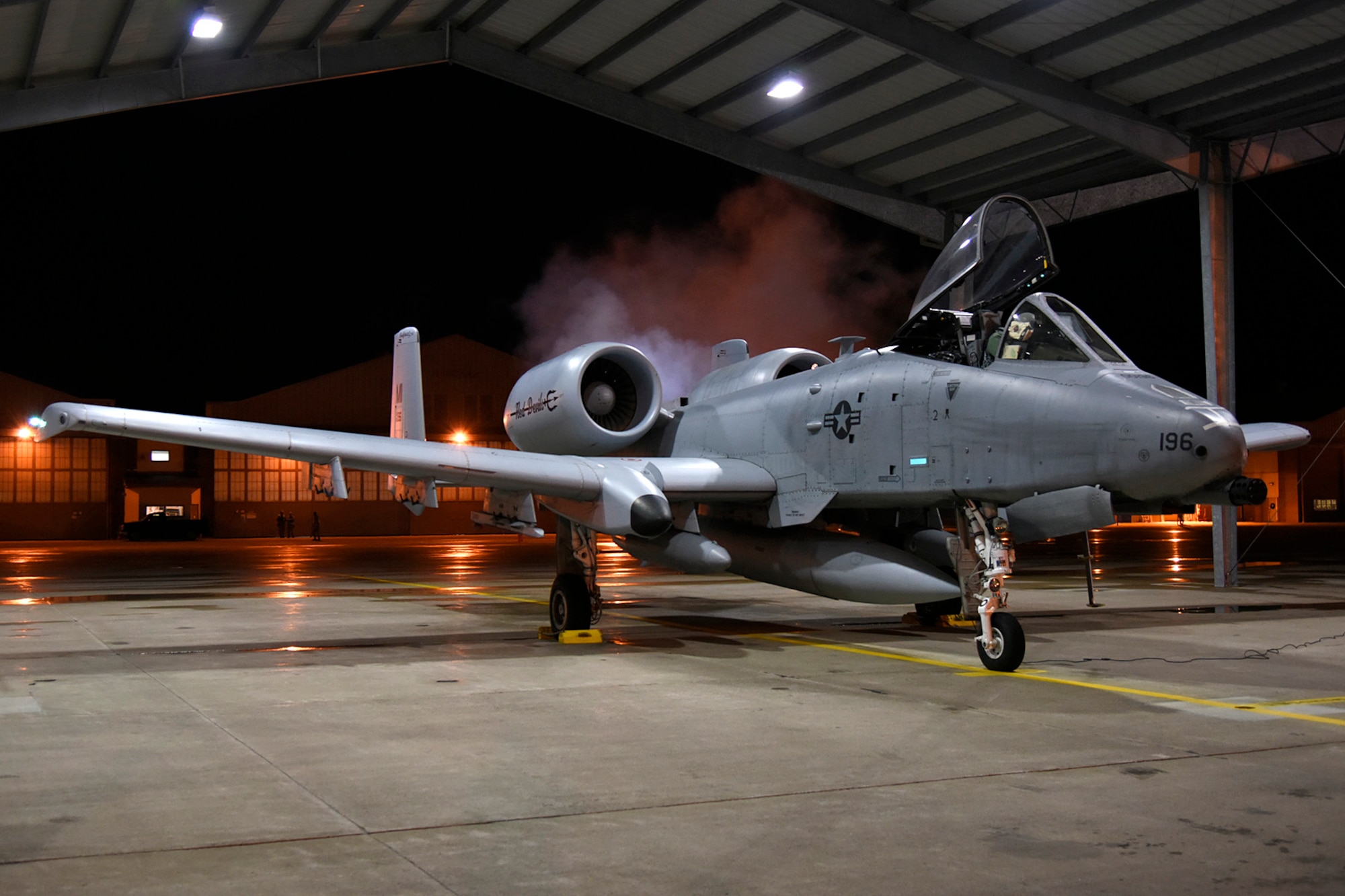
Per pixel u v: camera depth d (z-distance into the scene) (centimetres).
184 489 5091
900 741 532
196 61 1488
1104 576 1903
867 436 855
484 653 870
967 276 836
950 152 1739
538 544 4112
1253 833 383
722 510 1059
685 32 1548
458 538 4994
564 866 346
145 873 337
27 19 1188
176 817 397
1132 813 407
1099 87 1455
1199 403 679
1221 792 436
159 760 489
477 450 888
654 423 1087
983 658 766
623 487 868
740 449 1005
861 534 986
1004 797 429
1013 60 1412
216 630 1052
